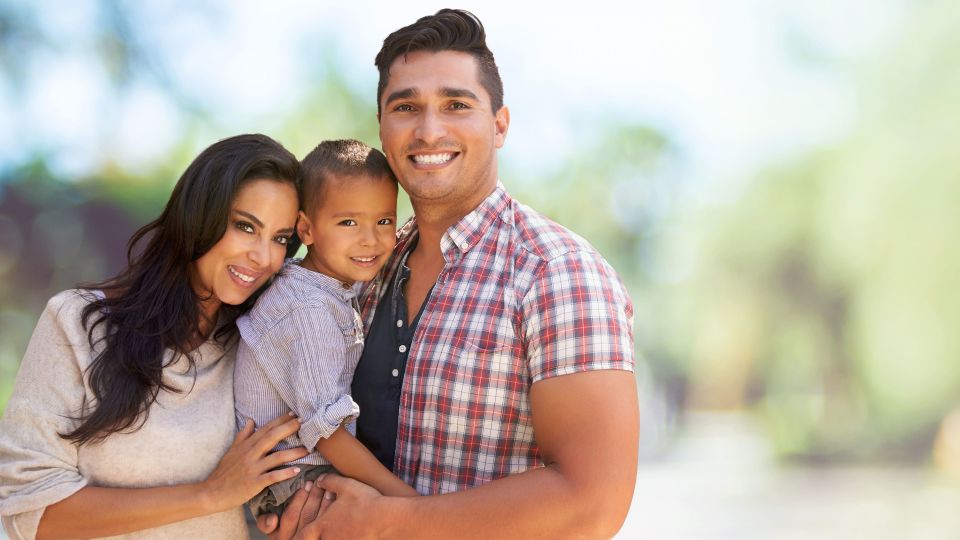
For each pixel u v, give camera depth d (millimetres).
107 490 2322
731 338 29922
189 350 2480
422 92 2500
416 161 2523
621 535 11797
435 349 2432
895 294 22016
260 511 2535
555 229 2473
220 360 2559
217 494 2344
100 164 19641
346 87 20734
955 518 13812
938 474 20281
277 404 2498
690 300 29438
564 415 2248
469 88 2516
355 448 2398
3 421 2373
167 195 19578
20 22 19047
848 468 21875
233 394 2557
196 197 2418
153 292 2439
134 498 2312
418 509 2254
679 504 15094
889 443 23188
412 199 2572
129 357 2346
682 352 32062
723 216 27625
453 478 2395
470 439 2385
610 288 2355
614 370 2262
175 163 20031
